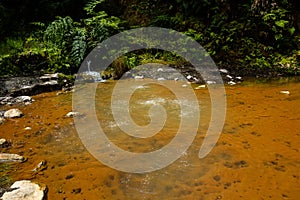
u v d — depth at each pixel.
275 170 2.33
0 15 6.34
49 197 2.01
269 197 2.01
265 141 2.83
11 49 5.73
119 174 2.30
